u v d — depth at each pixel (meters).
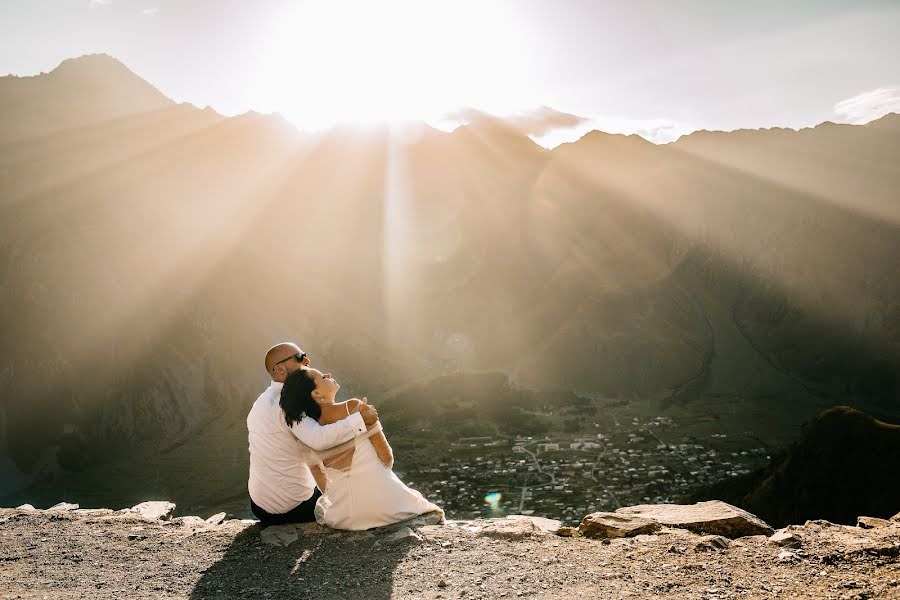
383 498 7.27
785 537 6.62
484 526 7.51
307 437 7.03
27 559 6.80
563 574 5.85
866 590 5.23
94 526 8.09
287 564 6.39
